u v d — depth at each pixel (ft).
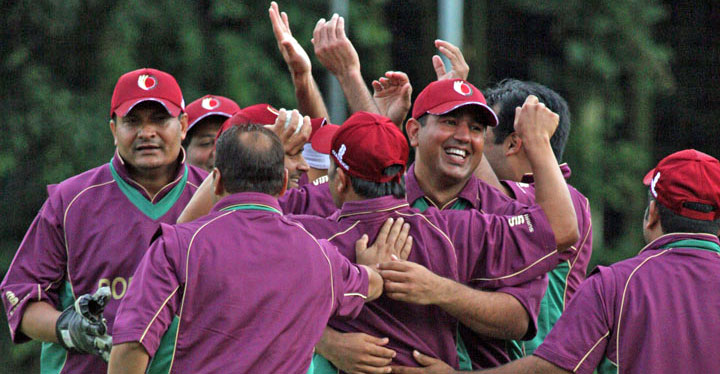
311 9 157.07
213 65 149.18
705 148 201.46
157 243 39.19
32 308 48.16
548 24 180.34
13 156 136.87
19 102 139.33
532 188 53.06
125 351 37.47
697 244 42.37
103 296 40.91
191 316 38.50
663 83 177.27
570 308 42.09
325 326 40.70
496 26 179.32
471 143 47.21
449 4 129.49
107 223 49.65
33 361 146.10
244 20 154.40
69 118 138.62
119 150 50.24
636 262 42.24
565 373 41.22
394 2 177.17
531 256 44.88
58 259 49.83
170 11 145.69
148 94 48.57
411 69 178.09
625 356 40.83
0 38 142.20
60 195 50.19
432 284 42.80
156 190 50.75
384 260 43.27
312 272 39.99
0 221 143.95
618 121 177.88
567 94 175.22
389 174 44.06
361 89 55.93
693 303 40.81
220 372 38.01
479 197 49.29
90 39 143.64
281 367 38.81
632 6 172.35
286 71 159.12
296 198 51.75
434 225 44.88
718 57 197.67
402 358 43.98
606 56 171.01
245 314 38.50
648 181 45.29
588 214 53.36
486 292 44.19
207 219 40.06
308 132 45.73
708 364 40.16
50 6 139.64
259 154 40.75
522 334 44.93
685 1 196.95
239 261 38.93
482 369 43.39
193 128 64.28
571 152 171.63
